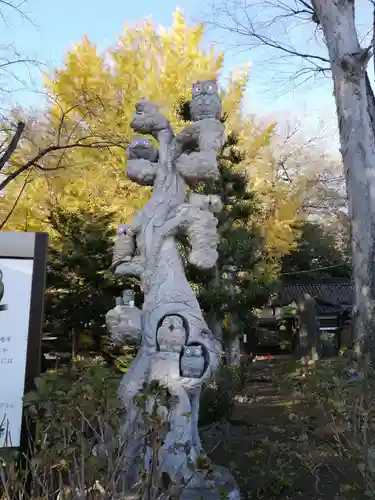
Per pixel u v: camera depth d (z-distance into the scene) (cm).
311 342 1611
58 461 270
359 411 363
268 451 551
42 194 1273
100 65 1342
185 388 385
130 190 1327
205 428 711
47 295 987
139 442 346
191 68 1402
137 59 1388
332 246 2641
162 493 279
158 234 434
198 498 341
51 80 1341
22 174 1266
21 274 371
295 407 621
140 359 403
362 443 358
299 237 1969
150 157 471
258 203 1239
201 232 431
